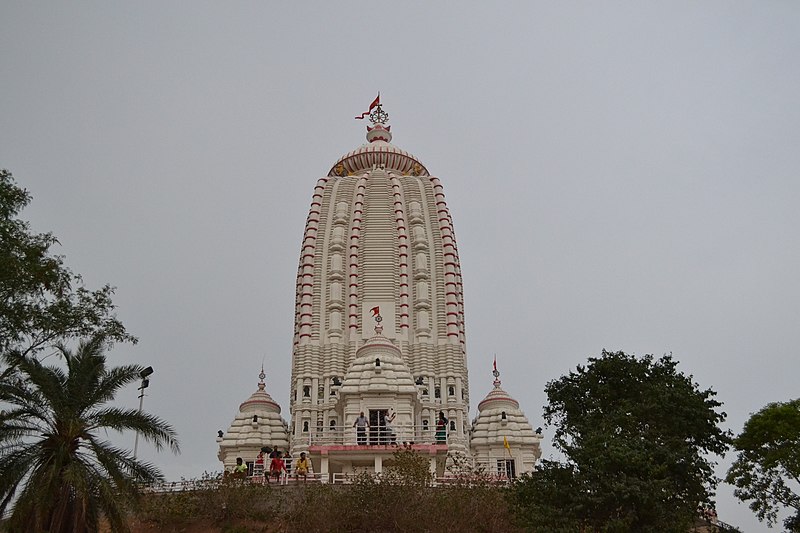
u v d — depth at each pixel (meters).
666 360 43.44
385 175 85.38
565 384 43.75
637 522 35.94
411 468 49.12
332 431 66.00
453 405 72.06
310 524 44.84
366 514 44.62
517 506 39.81
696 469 37.75
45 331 37.75
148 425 38.12
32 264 36.53
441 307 76.94
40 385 36.38
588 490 36.88
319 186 84.75
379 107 98.00
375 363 65.50
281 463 57.25
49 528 35.56
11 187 37.22
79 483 34.97
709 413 40.12
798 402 45.47
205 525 46.75
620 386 42.59
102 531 45.06
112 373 38.56
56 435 37.16
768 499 44.16
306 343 74.62
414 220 80.88
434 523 44.06
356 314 75.25
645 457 36.53
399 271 78.00
